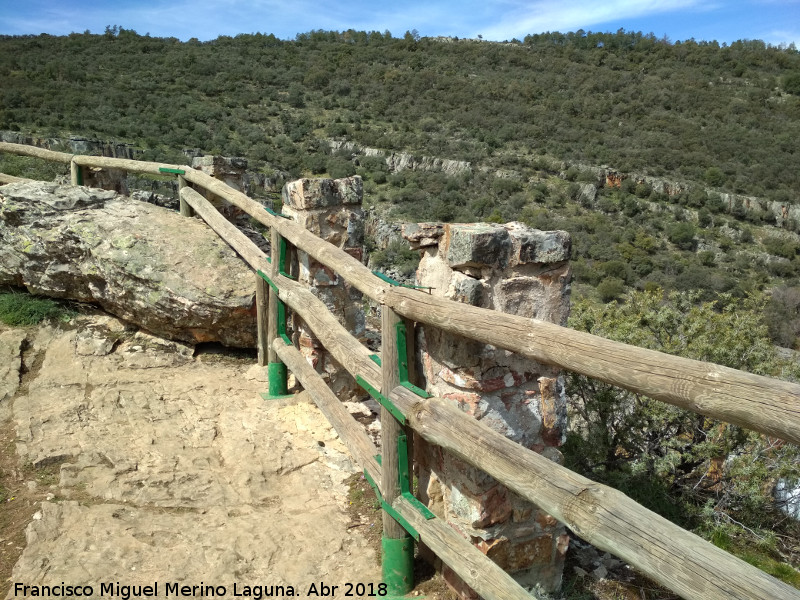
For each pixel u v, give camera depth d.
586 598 3.63
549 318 3.42
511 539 3.29
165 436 4.70
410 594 3.33
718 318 6.97
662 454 6.22
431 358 3.38
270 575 3.38
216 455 4.55
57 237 6.45
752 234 48.03
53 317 6.63
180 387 5.52
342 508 4.06
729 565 1.71
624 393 6.01
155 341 6.35
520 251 3.21
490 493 3.13
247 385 5.76
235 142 53.00
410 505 3.20
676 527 1.89
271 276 5.57
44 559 3.31
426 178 51.19
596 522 2.08
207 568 3.37
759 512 5.66
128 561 3.36
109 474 4.14
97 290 6.47
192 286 6.01
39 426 4.66
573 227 42.09
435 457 3.45
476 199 46.19
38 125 44.16
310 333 5.45
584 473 5.88
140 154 39.16
